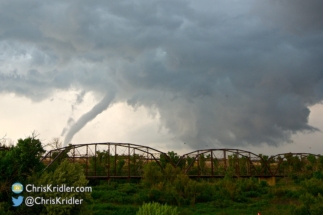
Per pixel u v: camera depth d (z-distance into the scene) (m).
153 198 42.16
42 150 26.28
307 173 76.50
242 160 82.06
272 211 34.78
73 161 60.12
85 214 23.34
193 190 44.56
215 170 81.00
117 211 34.75
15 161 24.45
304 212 27.80
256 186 56.72
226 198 46.28
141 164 69.69
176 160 79.31
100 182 65.69
